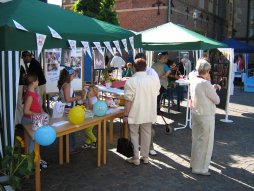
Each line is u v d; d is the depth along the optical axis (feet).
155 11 50.08
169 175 12.07
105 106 12.52
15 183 9.41
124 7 52.65
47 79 21.83
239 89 44.52
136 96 11.99
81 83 24.00
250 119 23.56
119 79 23.88
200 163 12.02
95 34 12.43
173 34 20.27
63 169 12.55
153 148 14.65
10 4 12.47
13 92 9.90
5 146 9.84
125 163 13.37
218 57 23.32
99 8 41.75
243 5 77.36
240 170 12.76
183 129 19.84
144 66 12.27
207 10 67.56
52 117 12.10
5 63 9.64
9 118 9.98
